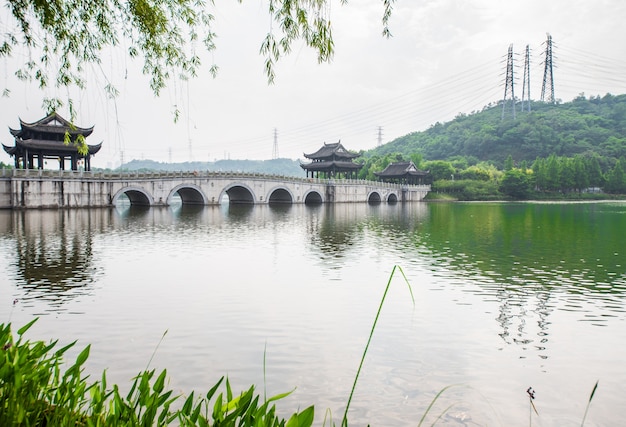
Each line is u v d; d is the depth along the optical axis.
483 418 10.30
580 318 17.27
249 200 95.88
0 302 18.53
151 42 11.98
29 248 31.56
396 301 19.38
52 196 64.00
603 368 13.00
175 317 16.97
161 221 52.91
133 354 13.48
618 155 179.00
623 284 22.38
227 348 14.07
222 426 4.37
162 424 4.82
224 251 32.06
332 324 16.42
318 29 9.85
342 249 33.38
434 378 12.27
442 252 32.09
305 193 103.06
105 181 69.56
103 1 11.27
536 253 31.66
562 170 146.12
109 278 23.06
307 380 12.02
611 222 56.62
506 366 13.05
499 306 18.73
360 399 11.08
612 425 10.14
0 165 75.44
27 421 4.39
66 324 16.03
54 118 65.00
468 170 158.62
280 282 22.66
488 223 55.25
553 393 11.54
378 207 94.50
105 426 4.68
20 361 5.21
